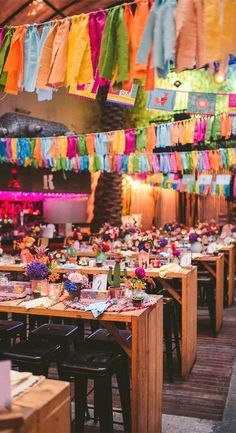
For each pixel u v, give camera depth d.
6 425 1.53
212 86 9.98
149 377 3.35
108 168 9.73
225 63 2.46
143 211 15.23
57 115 11.70
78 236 8.89
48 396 1.73
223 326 7.21
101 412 3.15
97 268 5.73
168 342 4.85
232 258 8.95
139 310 3.25
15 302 3.58
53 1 5.43
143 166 9.75
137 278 3.64
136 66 2.77
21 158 8.45
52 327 3.93
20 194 10.53
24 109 10.59
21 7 5.44
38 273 3.70
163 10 2.50
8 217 10.26
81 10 5.71
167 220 16.47
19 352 3.27
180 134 7.68
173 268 5.13
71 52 3.10
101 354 3.29
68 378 3.18
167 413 4.05
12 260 6.63
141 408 3.17
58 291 3.72
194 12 2.47
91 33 3.02
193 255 6.94
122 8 2.83
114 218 12.93
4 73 3.36
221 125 7.37
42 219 10.47
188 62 2.48
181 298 4.96
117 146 8.10
